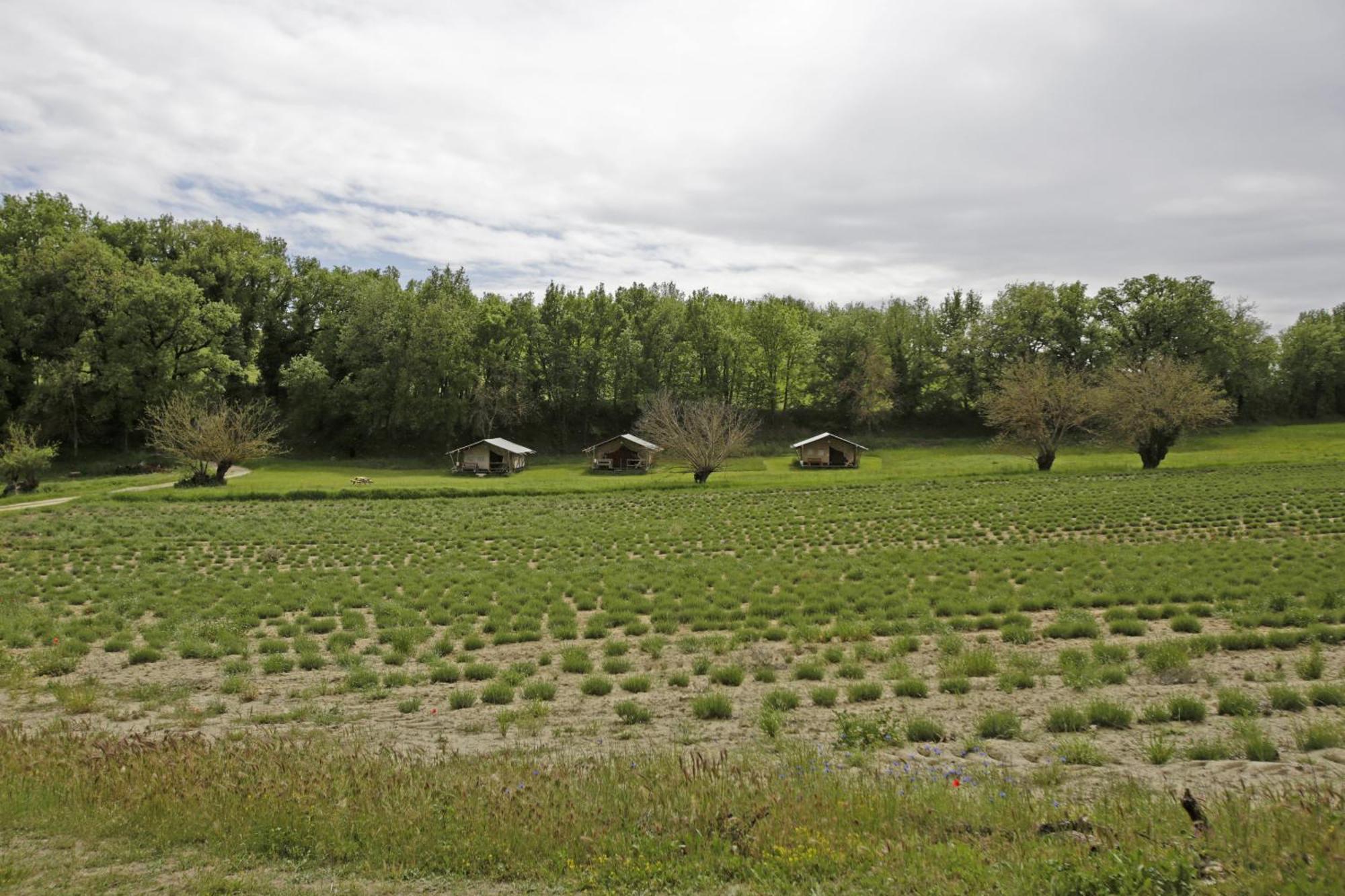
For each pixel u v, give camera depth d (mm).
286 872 6914
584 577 27234
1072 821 6852
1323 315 138000
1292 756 9352
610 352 105750
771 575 26594
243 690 15219
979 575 25312
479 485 59719
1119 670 13898
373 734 12242
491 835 7273
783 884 6059
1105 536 32844
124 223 93188
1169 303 101188
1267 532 31391
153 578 27797
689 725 12305
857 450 86938
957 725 11688
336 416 96688
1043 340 107375
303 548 34844
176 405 64125
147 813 8016
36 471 58844
